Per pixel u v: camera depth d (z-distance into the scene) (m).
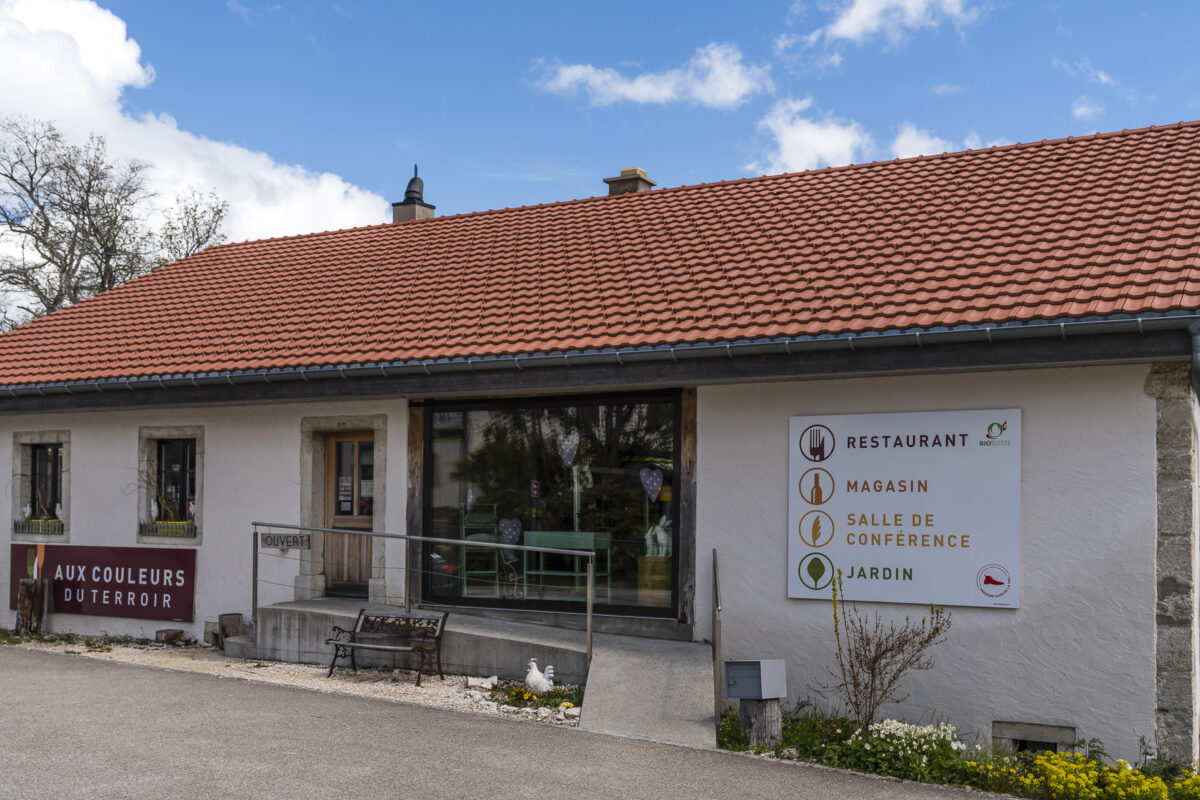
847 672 9.23
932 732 8.08
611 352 9.74
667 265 11.84
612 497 10.76
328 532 11.66
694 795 6.61
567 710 8.73
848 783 7.11
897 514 9.14
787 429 9.71
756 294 10.24
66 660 10.84
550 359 10.03
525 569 11.16
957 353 8.45
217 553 12.83
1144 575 8.23
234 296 14.81
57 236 29.20
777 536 9.69
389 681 9.92
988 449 8.82
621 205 14.95
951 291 9.11
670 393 10.45
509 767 7.01
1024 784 7.15
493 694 9.32
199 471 13.02
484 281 12.98
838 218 11.93
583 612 10.79
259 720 8.08
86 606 13.62
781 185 13.88
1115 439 8.38
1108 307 7.96
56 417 14.10
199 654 11.75
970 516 8.85
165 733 7.61
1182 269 8.30
